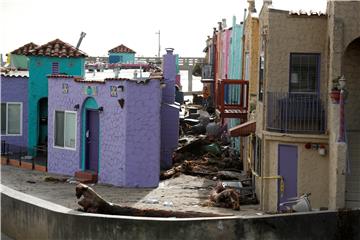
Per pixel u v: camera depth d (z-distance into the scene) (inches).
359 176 723.4
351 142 781.9
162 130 1141.7
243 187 920.3
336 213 589.3
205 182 983.6
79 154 1019.3
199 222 546.6
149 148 951.6
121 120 950.4
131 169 950.4
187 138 1412.4
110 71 1449.3
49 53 1178.0
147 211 629.3
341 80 706.2
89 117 1012.5
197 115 1708.9
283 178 795.4
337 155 686.5
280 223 565.3
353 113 832.9
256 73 1077.8
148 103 948.6
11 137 1202.6
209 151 1195.3
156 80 948.6
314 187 776.9
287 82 805.9
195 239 546.0
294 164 788.6
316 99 786.8
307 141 773.3
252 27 1077.8
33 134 1194.0
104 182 973.8
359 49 829.8
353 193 700.7
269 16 804.0
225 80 1102.4
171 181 995.3
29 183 956.6
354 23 734.5
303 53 802.2
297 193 784.3
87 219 554.3
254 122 946.7
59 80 1043.3
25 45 1509.6
